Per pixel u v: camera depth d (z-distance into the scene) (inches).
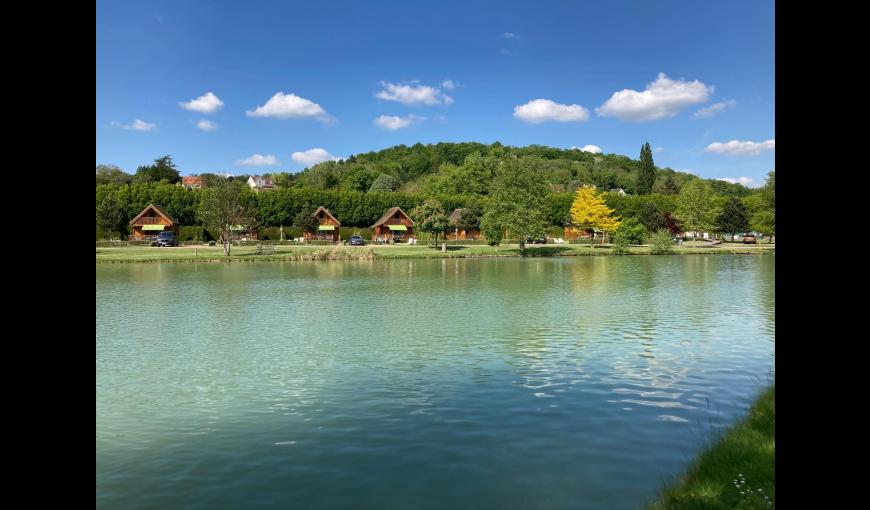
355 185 5251.0
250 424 396.8
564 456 332.2
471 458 331.9
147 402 449.4
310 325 776.3
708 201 3186.5
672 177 5669.3
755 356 575.2
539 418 398.3
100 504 283.9
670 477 299.1
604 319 800.9
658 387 470.6
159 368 553.6
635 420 391.5
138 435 378.0
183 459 337.7
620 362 553.3
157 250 2468.0
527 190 2422.5
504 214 2420.0
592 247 2728.8
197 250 2463.1
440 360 569.0
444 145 6599.4
